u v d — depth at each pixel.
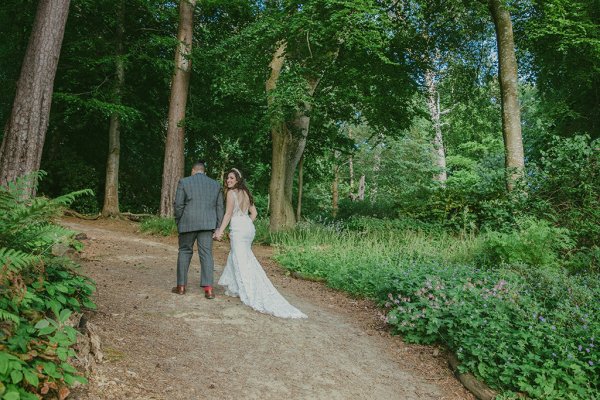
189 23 16.42
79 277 4.25
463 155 28.55
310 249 10.40
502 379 4.39
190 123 16.42
